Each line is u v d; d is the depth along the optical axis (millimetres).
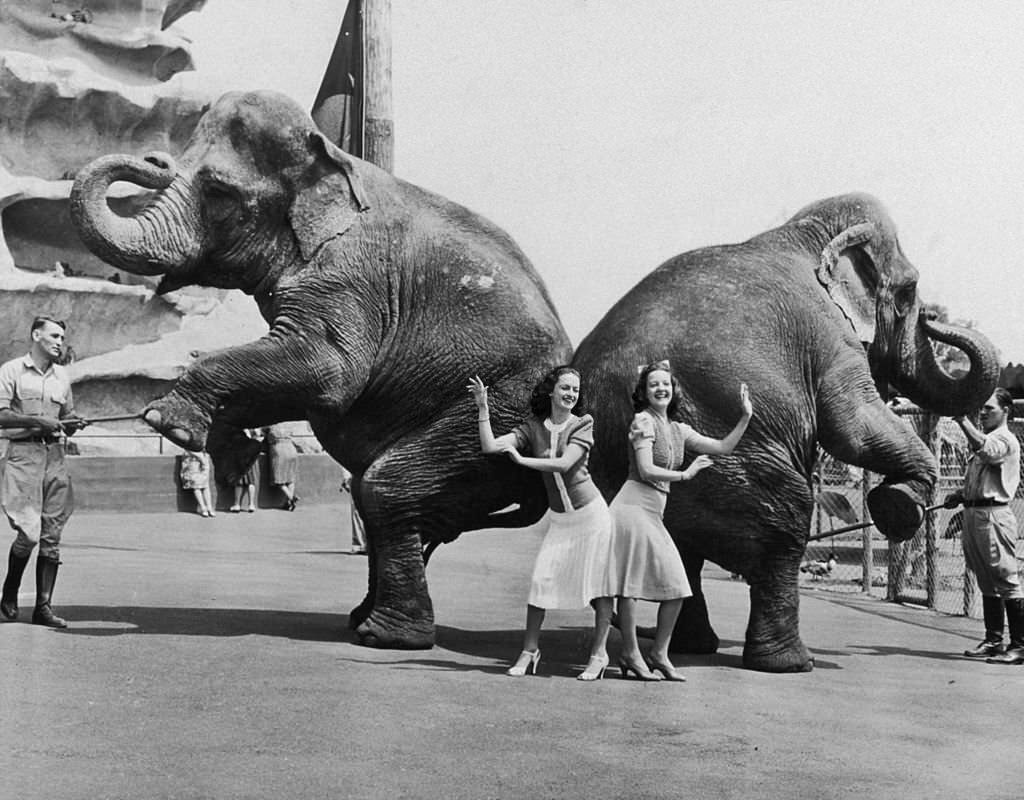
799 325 9516
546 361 9789
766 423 9141
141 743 6430
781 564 9367
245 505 27766
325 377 9602
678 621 10250
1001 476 10711
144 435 29547
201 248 9977
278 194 9914
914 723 7789
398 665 8922
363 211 9914
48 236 36562
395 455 9781
